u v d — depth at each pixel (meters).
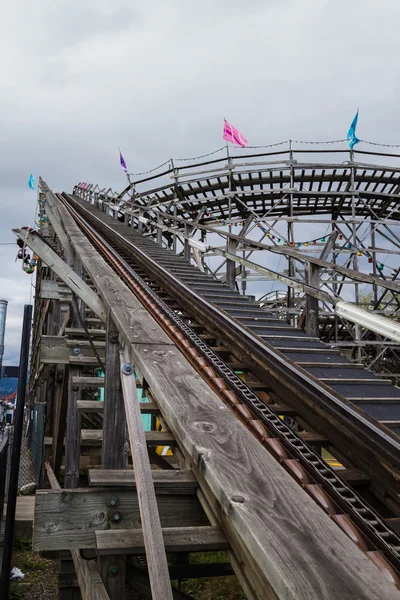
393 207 22.73
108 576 3.26
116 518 3.08
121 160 27.30
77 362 6.54
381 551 2.31
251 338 5.87
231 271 9.85
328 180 20.89
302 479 2.91
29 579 7.29
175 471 3.17
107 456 3.70
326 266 5.97
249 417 3.75
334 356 5.96
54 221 8.75
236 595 6.76
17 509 9.06
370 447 3.64
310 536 1.55
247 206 21.47
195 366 4.99
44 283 8.39
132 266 11.62
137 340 3.18
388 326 4.10
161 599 1.69
